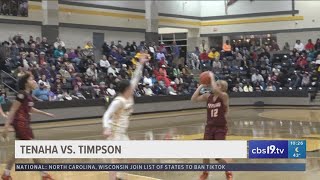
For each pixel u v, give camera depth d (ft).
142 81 82.43
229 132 49.26
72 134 50.47
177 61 102.73
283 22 115.55
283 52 104.53
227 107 24.71
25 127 23.81
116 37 105.09
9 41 76.28
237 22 122.52
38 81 66.44
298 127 53.78
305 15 112.47
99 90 74.33
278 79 94.94
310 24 111.96
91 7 98.63
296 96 90.68
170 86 87.35
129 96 22.31
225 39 124.67
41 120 64.18
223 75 97.09
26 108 24.00
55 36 88.94
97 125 60.70
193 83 92.99
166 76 89.10
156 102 81.15
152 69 87.45
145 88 81.66
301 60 95.61
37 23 86.79
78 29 96.27
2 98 60.13
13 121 23.71
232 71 98.32
